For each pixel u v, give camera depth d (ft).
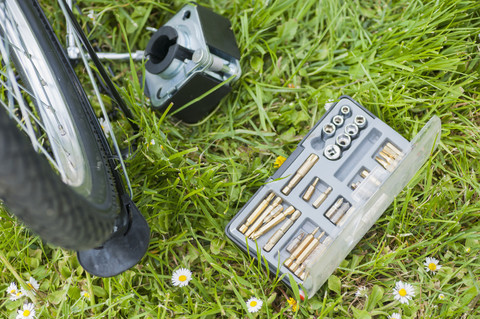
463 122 2.85
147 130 2.76
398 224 2.74
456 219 2.72
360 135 2.73
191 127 2.95
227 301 2.68
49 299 2.66
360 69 2.91
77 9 2.97
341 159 2.71
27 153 1.94
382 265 2.67
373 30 2.98
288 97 2.95
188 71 2.74
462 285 2.67
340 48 2.99
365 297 2.67
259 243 2.66
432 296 2.66
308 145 2.73
